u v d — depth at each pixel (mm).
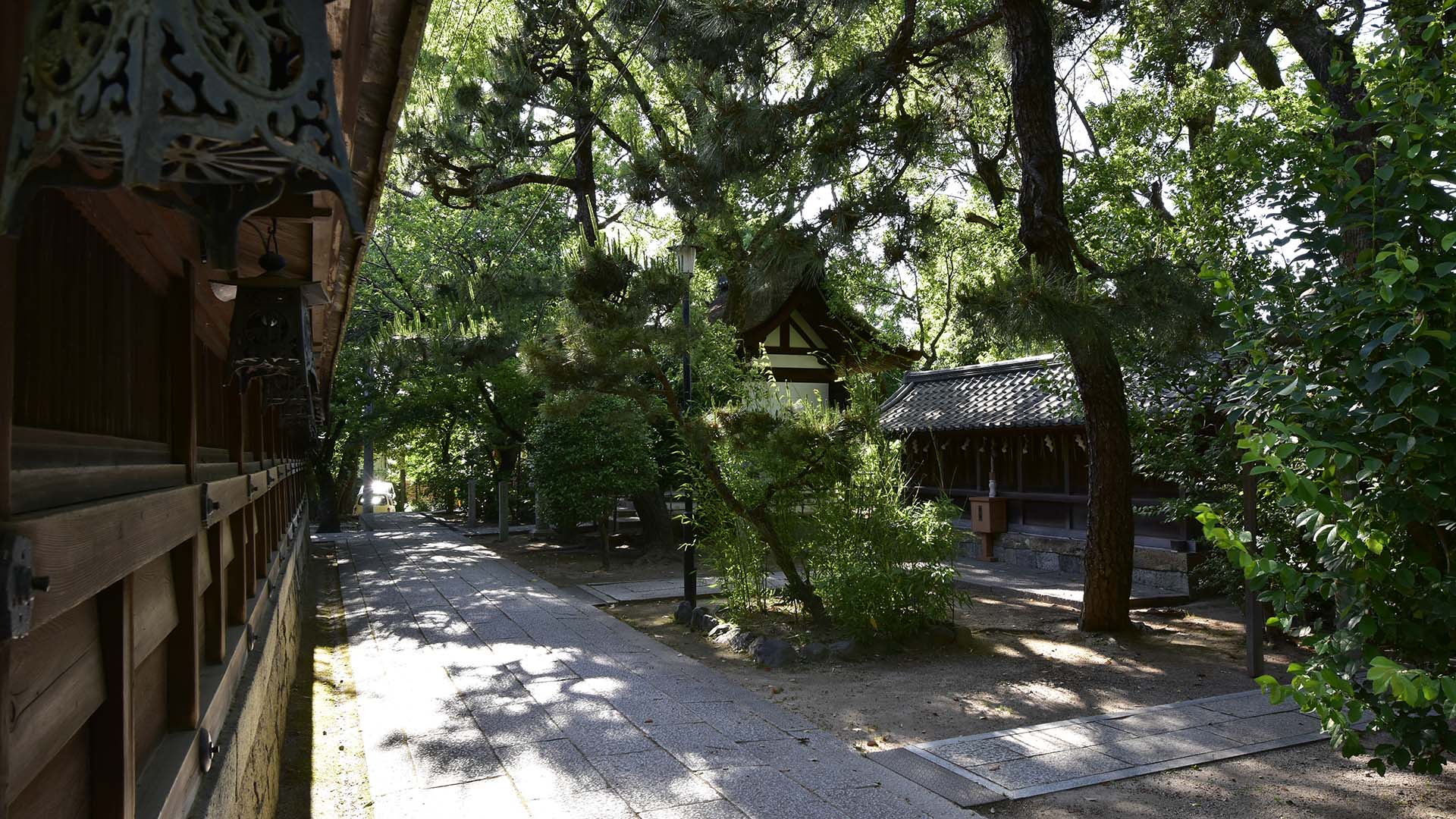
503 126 12094
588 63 13172
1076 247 8500
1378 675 2158
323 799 4648
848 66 7309
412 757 5027
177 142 932
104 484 1735
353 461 27312
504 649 8109
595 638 8664
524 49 12148
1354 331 2779
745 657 7902
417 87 12758
